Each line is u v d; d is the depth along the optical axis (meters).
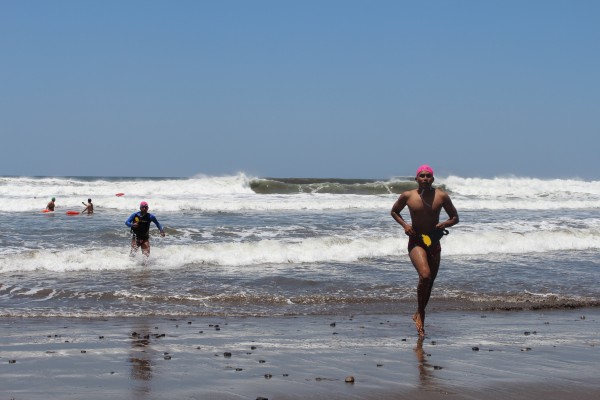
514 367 6.81
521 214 27.89
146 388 5.90
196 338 8.38
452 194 41.41
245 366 6.83
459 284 12.86
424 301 8.62
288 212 27.56
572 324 9.67
